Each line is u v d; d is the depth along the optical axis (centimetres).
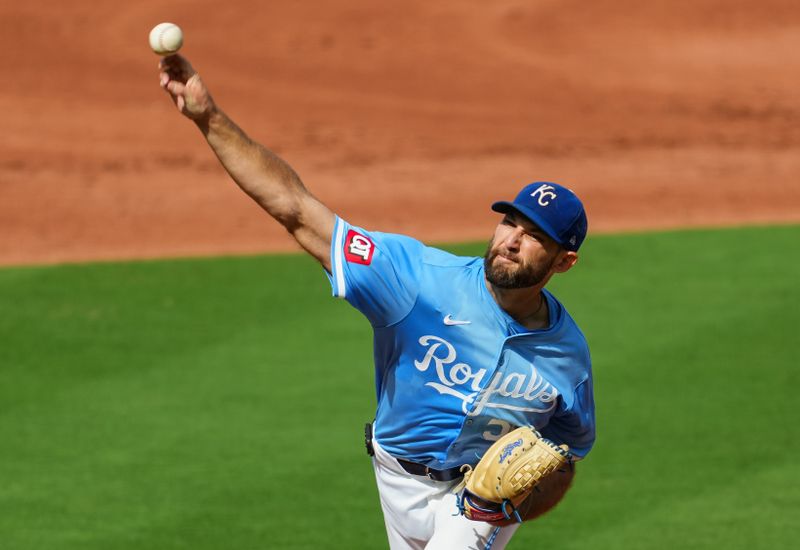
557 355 1648
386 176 6097
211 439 3027
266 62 8044
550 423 1759
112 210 5444
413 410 1673
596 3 9488
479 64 8188
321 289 4212
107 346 3666
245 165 1552
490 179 6066
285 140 6681
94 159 6253
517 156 6500
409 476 1752
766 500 2722
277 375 3450
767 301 4094
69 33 8350
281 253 4659
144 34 8400
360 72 7938
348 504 2683
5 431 3056
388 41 8512
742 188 5925
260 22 8756
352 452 2958
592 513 2669
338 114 7175
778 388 3384
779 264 4519
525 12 9225
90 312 3956
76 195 5662
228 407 3225
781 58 8675
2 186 5762
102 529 2548
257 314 3956
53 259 4659
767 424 3147
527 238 1553
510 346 1622
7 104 7069
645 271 4428
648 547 2498
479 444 1705
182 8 8938
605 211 5472
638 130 7062
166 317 3919
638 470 2889
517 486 1602
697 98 7769
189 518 2605
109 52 8044
